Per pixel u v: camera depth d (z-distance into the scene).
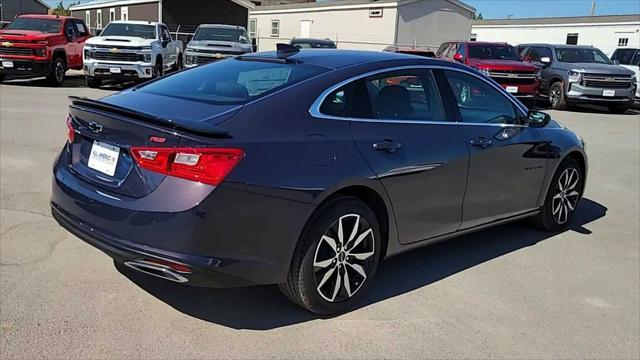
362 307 3.70
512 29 40.53
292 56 4.05
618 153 9.88
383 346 3.25
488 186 4.44
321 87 3.51
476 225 4.47
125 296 3.65
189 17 32.62
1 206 5.27
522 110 4.88
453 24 31.64
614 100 16.55
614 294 4.11
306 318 3.51
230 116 3.19
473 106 4.45
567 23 37.50
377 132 3.64
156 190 3.00
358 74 3.71
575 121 14.54
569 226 5.62
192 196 2.92
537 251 4.89
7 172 6.47
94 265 4.08
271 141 3.15
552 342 3.41
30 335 3.14
